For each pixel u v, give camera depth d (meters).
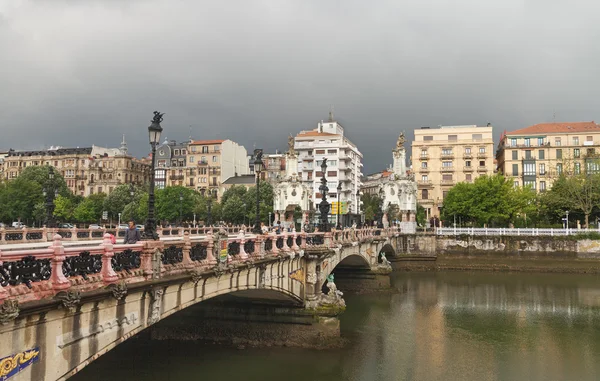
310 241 28.70
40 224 84.31
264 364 24.52
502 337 32.12
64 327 10.45
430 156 108.38
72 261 10.50
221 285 17.88
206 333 27.67
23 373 9.41
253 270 20.62
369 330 33.38
